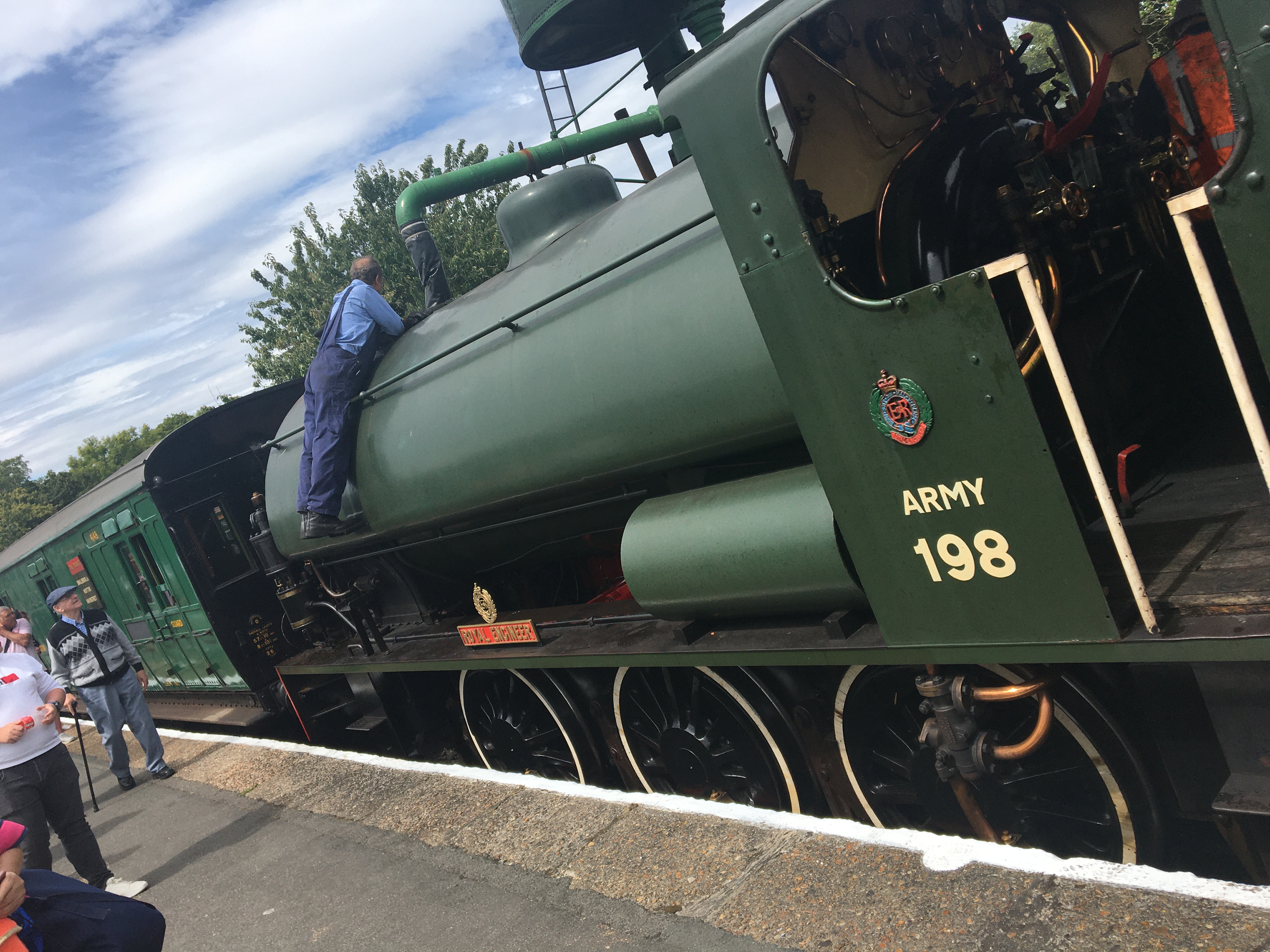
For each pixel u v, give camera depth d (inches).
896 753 135.7
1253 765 89.5
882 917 95.4
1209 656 83.7
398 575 251.1
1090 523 118.1
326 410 219.8
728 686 152.4
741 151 106.7
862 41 121.6
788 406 124.1
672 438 143.2
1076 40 156.1
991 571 99.0
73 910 92.4
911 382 98.4
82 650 272.7
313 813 197.8
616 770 195.6
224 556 304.2
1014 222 115.4
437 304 268.4
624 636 167.2
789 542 122.6
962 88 129.6
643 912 114.7
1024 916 87.4
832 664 125.9
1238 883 83.4
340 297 225.6
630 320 146.0
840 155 119.4
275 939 146.6
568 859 134.8
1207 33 121.6
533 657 181.2
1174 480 124.1
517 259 209.9
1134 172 133.3
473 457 183.6
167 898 179.9
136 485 298.8
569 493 173.5
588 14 251.4
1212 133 124.6
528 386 167.3
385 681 256.7
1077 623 93.3
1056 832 117.7
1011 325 116.2
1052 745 115.9
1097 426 124.1
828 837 113.1
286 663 298.8
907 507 104.3
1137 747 105.9
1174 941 77.7
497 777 175.6
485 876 140.9
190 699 383.6
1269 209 72.4
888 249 119.9
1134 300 137.3
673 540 141.1
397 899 144.3
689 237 141.7
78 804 191.2
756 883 110.1
